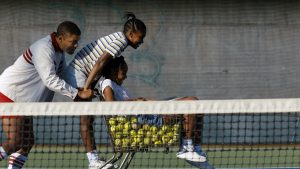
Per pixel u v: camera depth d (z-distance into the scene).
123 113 16.78
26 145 18.77
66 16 31.39
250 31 31.98
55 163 24.59
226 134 30.09
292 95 32.16
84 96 18.09
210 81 32.09
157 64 31.80
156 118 17.42
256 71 32.16
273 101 16.88
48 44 17.97
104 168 18.11
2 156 18.62
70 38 18.11
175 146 17.73
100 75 19.12
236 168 24.38
